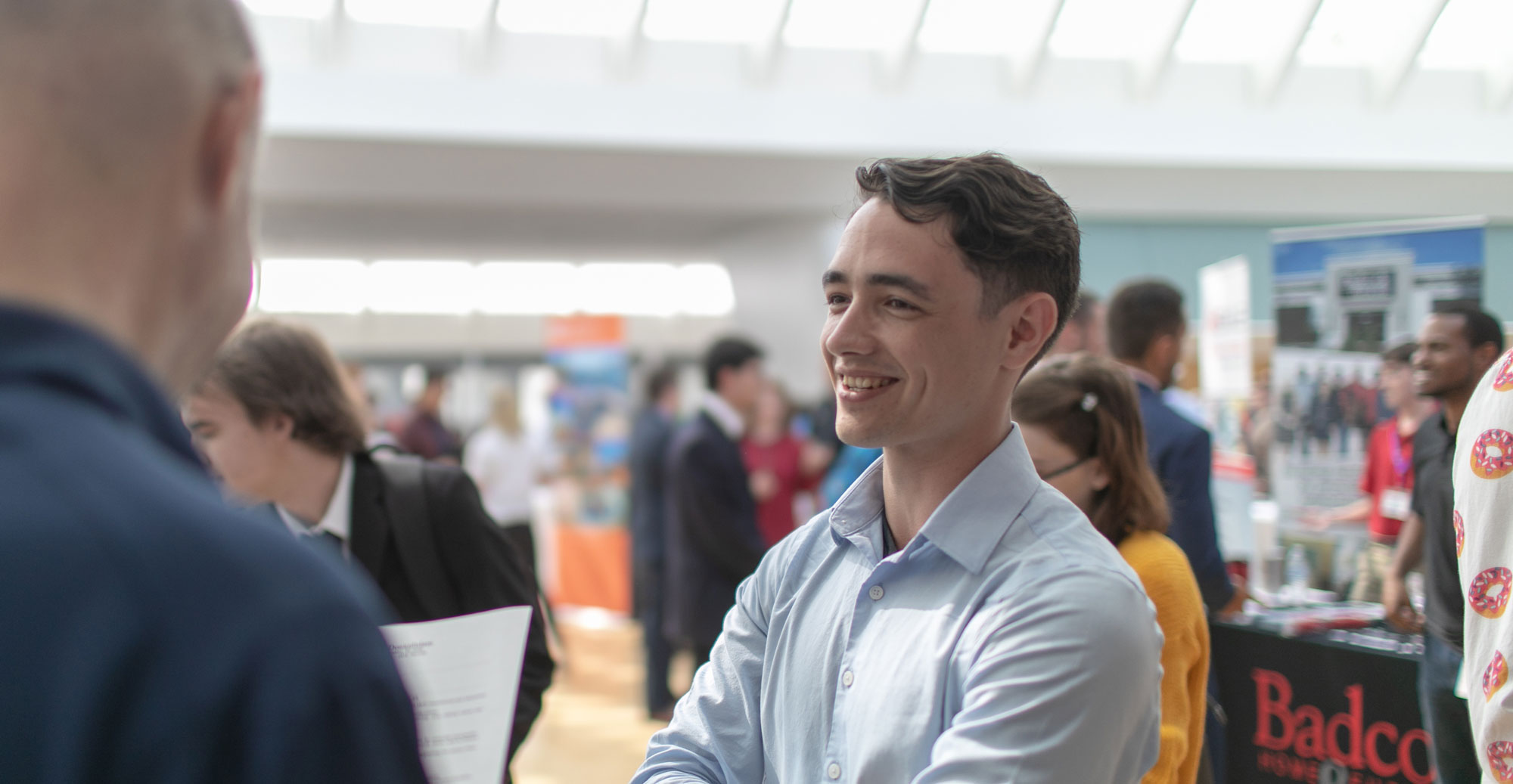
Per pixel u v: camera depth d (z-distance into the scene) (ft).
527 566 5.73
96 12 1.50
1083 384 5.59
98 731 1.31
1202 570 8.38
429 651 4.36
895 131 29.55
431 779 1.56
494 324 54.13
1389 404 12.71
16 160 1.45
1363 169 32.40
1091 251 34.71
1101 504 5.57
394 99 26.66
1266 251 35.60
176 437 1.57
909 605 3.29
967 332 3.16
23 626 1.29
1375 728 8.08
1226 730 8.96
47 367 1.41
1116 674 2.90
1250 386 16.05
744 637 3.86
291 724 1.36
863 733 3.21
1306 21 29.48
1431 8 29.48
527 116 27.48
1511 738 4.24
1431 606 7.88
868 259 3.18
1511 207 34.45
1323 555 13.03
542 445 29.86
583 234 38.73
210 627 1.37
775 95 28.89
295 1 25.70
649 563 18.51
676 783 3.48
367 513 5.32
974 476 3.28
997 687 2.89
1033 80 30.04
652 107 28.22
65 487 1.36
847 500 3.64
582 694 20.11
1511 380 4.39
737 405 16.07
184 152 1.59
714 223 36.81
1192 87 31.32
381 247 40.81
